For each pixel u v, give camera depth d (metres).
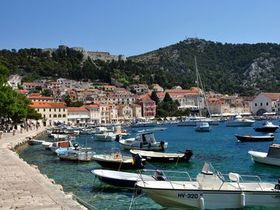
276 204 26.84
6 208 20.88
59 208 20.83
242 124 170.88
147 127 178.75
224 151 69.88
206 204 26.25
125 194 32.09
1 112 98.12
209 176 27.30
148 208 27.77
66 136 99.38
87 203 27.09
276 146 49.31
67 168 48.38
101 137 99.75
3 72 106.50
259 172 45.19
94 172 34.97
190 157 52.47
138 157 44.31
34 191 25.36
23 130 131.25
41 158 59.91
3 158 45.69
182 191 26.25
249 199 26.56
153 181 28.27
